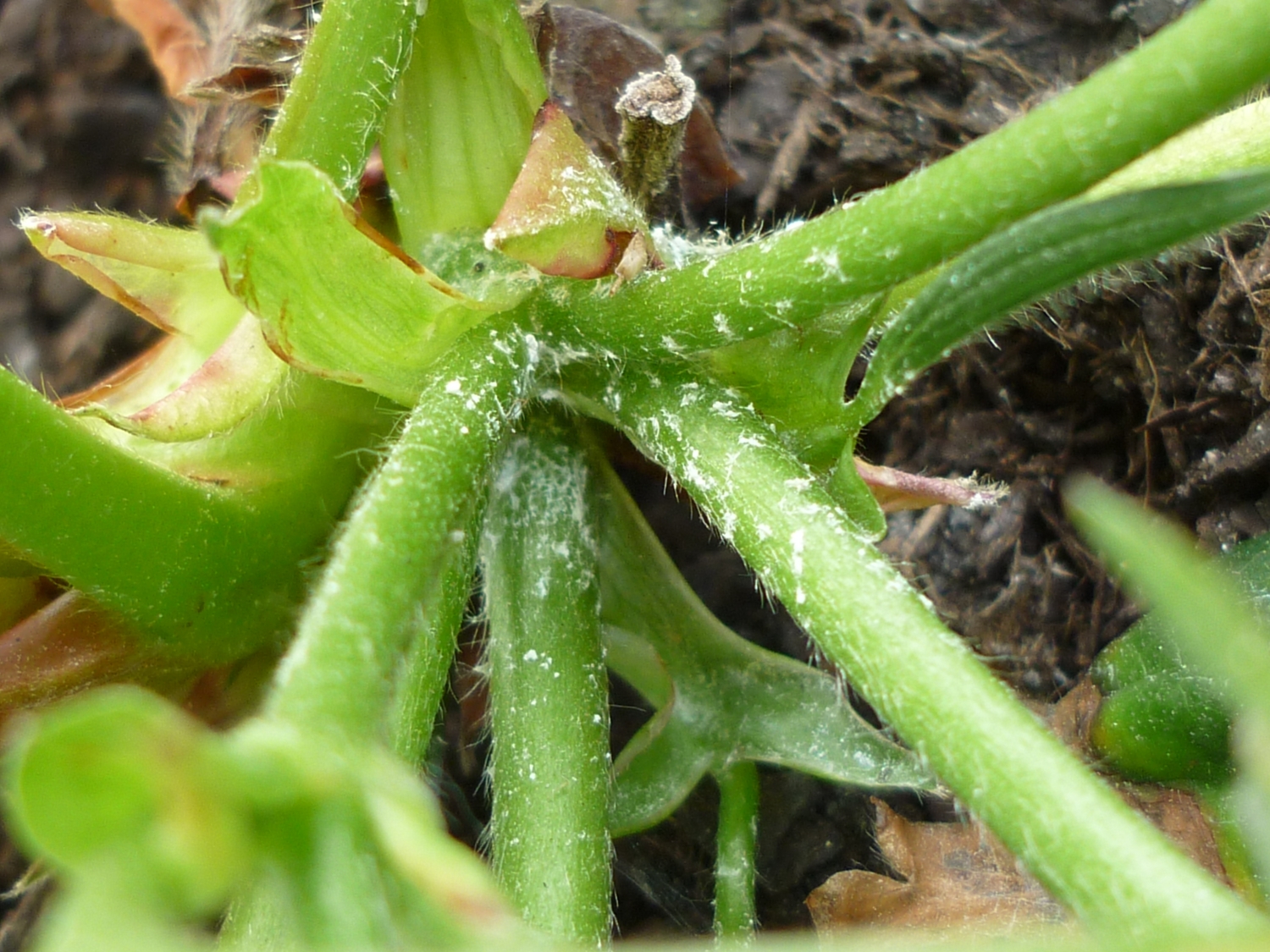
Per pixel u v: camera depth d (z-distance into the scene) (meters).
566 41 0.06
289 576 0.05
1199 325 0.06
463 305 0.05
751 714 0.06
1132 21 0.06
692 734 0.06
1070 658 0.06
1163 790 0.05
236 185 0.06
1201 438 0.06
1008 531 0.06
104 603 0.05
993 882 0.05
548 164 0.05
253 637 0.05
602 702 0.05
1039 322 0.06
